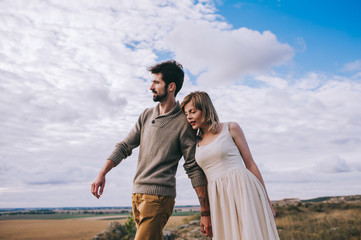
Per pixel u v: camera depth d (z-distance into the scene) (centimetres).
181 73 246
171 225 1368
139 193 221
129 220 1260
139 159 239
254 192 194
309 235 1042
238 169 199
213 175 207
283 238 1018
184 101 220
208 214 217
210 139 216
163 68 239
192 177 225
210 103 217
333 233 1026
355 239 945
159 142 228
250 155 212
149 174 223
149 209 210
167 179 220
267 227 183
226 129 214
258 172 207
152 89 240
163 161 224
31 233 1981
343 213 1539
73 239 1512
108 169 242
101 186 232
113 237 1259
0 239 1925
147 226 207
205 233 216
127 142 252
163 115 234
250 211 184
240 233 187
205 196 221
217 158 204
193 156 225
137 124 257
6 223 2908
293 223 1317
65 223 2569
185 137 227
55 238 1652
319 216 1527
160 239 216
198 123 214
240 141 213
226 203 197
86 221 2756
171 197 221
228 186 196
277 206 2114
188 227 1204
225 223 193
